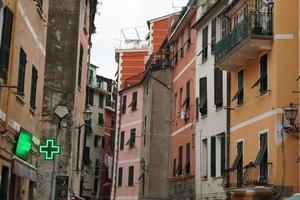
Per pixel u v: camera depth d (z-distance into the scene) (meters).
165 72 41.09
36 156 19.38
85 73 30.50
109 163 59.16
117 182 52.91
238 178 24.69
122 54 56.62
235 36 24.42
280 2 22.20
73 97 25.19
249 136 24.20
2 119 13.63
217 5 29.27
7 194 14.61
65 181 19.88
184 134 35.56
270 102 22.20
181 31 38.16
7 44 13.56
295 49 21.91
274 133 21.56
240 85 25.84
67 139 24.52
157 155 40.31
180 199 35.41
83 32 28.55
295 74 21.77
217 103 28.95
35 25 17.66
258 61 23.66
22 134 15.77
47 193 23.41
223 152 27.84
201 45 32.72
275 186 21.06
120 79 56.09
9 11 13.65
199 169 31.55
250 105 24.34
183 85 36.69
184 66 36.75
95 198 63.47
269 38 22.30
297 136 21.27
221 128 28.38
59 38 25.64
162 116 40.72
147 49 55.88
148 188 39.84
